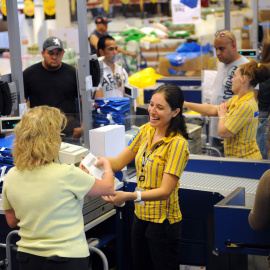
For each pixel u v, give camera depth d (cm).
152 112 355
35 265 301
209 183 444
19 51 534
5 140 462
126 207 440
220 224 327
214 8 954
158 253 367
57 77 634
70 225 302
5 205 317
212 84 650
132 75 864
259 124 468
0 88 505
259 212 294
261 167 461
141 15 1020
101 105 518
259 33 928
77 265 301
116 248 445
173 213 366
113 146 426
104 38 651
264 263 506
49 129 297
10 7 523
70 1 1005
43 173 298
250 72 471
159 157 356
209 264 430
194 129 493
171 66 893
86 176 310
